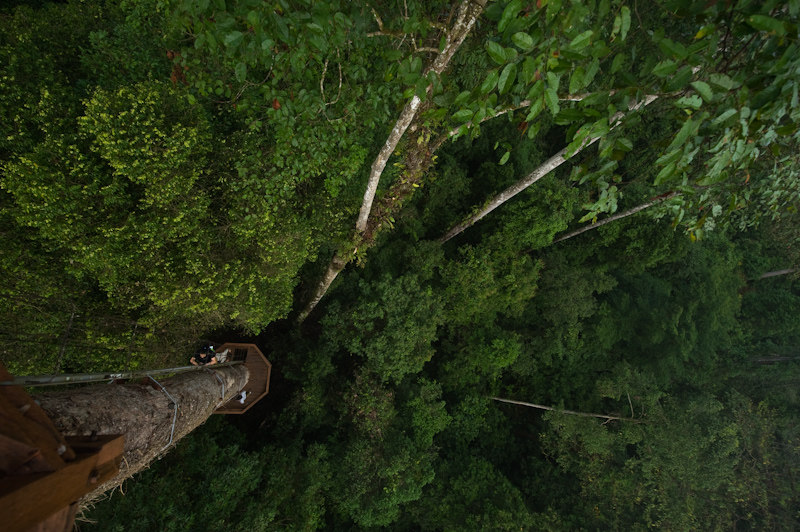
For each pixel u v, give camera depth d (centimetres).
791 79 215
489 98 278
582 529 1295
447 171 1199
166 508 745
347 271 1234
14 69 582
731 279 1972
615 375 1496
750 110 242
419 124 650
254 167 656
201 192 643
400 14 436
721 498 1424
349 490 1057
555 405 1509
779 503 1488
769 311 1997
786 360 1914
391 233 1259
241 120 699
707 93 224
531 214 1146
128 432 341
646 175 1195
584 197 1141
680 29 500
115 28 645
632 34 377
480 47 690
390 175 930
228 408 939
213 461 899
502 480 1309
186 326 780
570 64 239
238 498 883
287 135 560
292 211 776
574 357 1563
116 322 683
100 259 573
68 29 682
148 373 436
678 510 1292
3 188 552
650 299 1727
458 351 1381
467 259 1230
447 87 313
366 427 1095
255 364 985
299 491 1002
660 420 1387
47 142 540
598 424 1399
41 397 286
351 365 1270
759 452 1589
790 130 250
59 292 630
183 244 646
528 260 1303
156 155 565
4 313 591
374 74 679
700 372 1752
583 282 1390
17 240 595
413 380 1348
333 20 317
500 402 1648
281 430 1143
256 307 754
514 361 1475
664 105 628
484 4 376
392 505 1065
